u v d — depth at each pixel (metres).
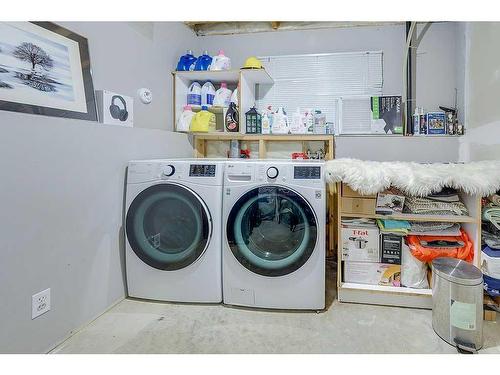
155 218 1.90
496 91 2.01
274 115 2.74
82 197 1.59
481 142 2.21
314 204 1.69
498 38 1.99
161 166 1.83
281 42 2.95
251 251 1.77
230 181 1.77
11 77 1.32
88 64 1.73
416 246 1.74
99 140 1.70
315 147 2.80
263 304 1.78
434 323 1.56
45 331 1.39
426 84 2.69
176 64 2.76
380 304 1.82
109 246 1.80
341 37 2.83
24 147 1.26
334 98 2.84
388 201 1.79
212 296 1.84
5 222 1.20
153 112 2.41
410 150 2.58
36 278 1.34
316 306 1.74
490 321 1.63
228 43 3.06
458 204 1.75
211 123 2.72
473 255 1.69
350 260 1.87
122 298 1.92
